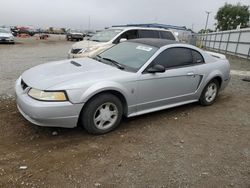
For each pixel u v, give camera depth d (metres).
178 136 4.14
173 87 4.77
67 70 4.12
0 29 24.02
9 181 2.80
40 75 3.92
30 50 18.25
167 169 3.20
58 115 3.52
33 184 2.78
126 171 3.11
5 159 3.21
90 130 3.89
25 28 57.84
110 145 3.71
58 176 2.94
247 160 3.53
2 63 10.64
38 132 3.96
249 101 6.35
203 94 5.56
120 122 4.55
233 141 4.08
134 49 4.86
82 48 8.97
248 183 3.03
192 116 5.08
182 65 4.95
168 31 10.44
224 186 2.95
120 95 4.10
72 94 3.55
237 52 21.89
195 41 33.47
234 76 10.10
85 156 3.38
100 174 3.02
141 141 3.89
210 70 5.45
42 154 3.38
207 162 3.42
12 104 5.09
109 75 3.99
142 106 4.41
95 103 3.79
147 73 4.32
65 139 3.81
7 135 3.82
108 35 9.52
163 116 4.98
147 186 2.86
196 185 2.93
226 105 5.93
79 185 2.81
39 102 3.46
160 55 4.59
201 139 4.08
